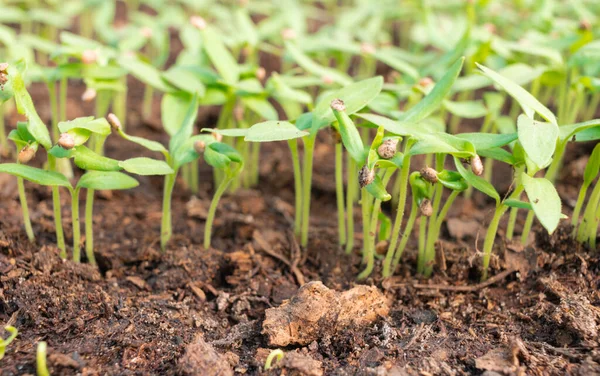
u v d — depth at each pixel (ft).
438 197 0.99
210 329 0.94
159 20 1.46
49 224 1.07
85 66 1.12
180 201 1.17
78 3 1.51
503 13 1.43
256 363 0.90
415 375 0.89
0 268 0.95
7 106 1.32
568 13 1.52
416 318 0.95
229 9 1.77
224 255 1.02
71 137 0.90
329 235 1.08
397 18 1.58
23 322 0.93
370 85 0.95
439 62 1.15
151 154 1.26
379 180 0.90
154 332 0.93
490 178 1.22
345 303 0.94
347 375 0.89
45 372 0.86
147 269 1.02
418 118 0.94
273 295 0.99
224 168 0.97
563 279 0.97
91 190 0.99
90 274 0.98
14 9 1.44
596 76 1.18
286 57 1.23
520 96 0.90
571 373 0.88
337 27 1.41
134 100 1.44
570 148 1.24
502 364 0.89
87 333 0.92
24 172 0.93
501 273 0.99
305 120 0.99
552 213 0.86
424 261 1.01
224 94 1.12
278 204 1.16
